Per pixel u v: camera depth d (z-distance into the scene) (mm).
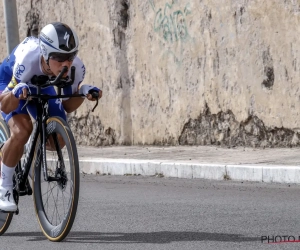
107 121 53125
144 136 50312
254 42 42781
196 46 46312
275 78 41844
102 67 53438
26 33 60625
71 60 19109
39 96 19516
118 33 51719
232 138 44594
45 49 18844
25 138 20000
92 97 20062
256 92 42938
